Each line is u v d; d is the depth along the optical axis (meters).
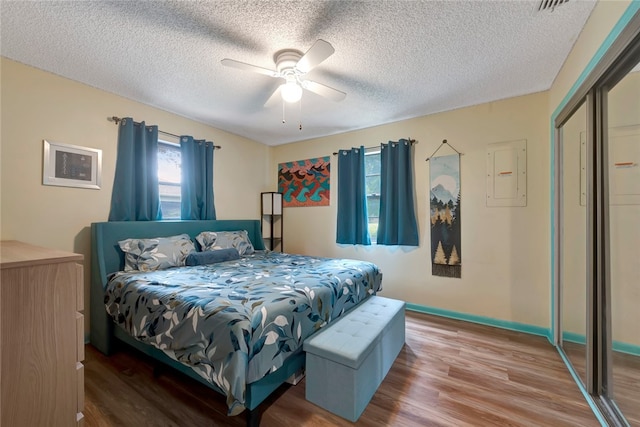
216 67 2.14
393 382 1.77
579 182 1.90
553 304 2.33
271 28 1.69
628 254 1.44
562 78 2.10
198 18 1.60
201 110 3.01
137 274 2.18
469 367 1.94
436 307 3.03
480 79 2.32
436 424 1.41
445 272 2.98
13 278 0.95
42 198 2.15
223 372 1.26
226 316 1.34
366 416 1.46
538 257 2.54
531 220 2.58
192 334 1.42
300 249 4.12
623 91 1.40
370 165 3.62
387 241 3.23
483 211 2.79
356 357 1.42
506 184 2.68
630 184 1.41
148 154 2.78
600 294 1.55
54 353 1.04
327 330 1.76
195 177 3.23
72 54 1.96
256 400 1.35
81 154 2.35
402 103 2.81
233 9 1.53
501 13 1.56
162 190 3.06
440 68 2.16
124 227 2.47
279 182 4.38
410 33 1.73
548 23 1.64
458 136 2.93
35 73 2.12
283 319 1.48
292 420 1.44
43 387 1.02
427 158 3.10
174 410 1.50
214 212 3.46
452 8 1.52
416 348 2.23
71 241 2.29
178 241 2.71
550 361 2.03
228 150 3.75
